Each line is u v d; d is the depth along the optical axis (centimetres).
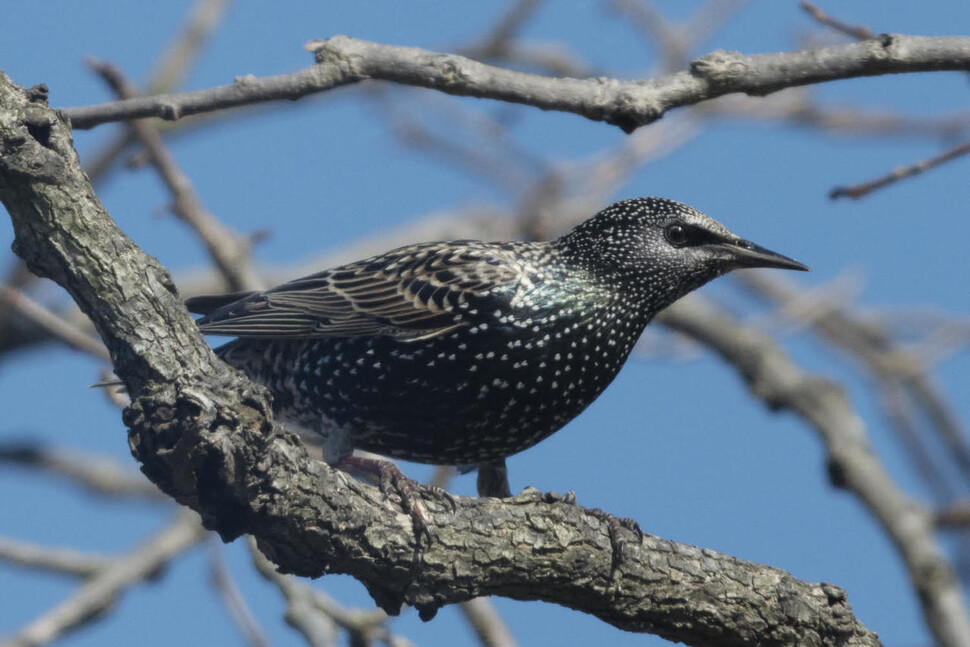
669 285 1149
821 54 926
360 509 872
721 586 985
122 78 1173
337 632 1178
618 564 961
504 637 1245
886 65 920
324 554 866
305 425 1157
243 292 1230
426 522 904
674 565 977
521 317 1091
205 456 777
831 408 1636
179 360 783
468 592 927
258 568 1190
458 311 1093
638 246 1136
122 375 789
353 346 1119
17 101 763
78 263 775
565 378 1111
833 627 997
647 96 920
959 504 1388
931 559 1452
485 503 938
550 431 1133
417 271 1120
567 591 961
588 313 1112
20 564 1355
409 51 915
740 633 989
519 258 1120
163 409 773
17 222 776
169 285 790
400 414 1117
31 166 760
